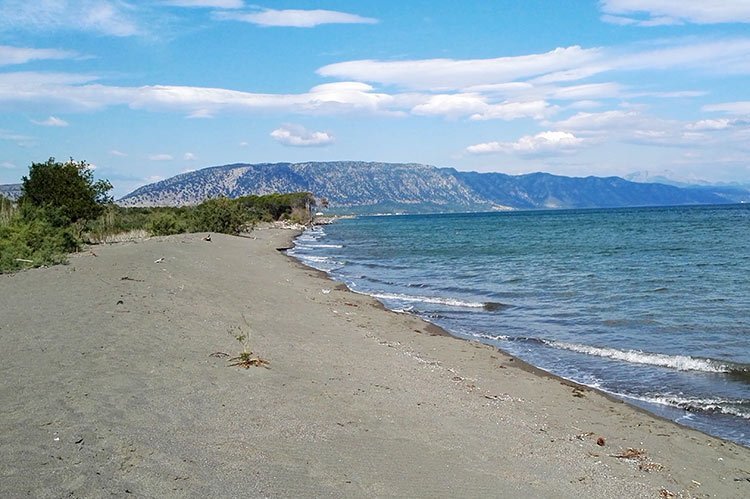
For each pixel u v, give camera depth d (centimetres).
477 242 5234
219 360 888
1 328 973
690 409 941
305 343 1161
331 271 3009
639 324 1598
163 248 2652
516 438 758
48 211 2923
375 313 1747
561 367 1198
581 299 2025
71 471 472
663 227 6850
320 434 648
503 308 1895
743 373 1126
